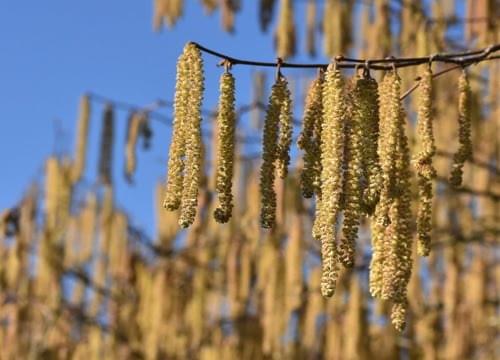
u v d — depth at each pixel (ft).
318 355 35.19
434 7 29.89
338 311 34.83
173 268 38.22
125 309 39.45
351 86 14.24
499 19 29.12
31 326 38.75
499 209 36.76
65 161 37.29
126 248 39.11
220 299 38.22
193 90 13.66
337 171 13.21
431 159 14.83
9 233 38.52
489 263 38.34
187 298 37.81
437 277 38.22
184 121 13.62
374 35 30.07
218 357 36.47
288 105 13.87
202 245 37.70
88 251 39.01
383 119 13.96
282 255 34.32
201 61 13.69
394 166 13.82
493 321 37.01
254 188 35.29
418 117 14.85
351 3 30.32
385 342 36.04
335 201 13.17
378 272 14.08
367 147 13.32
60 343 38.75
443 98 33.42
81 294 39.63
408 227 14.06
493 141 34.47
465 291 37.17
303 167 13.69
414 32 29.30
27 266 38.63
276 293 34.17
